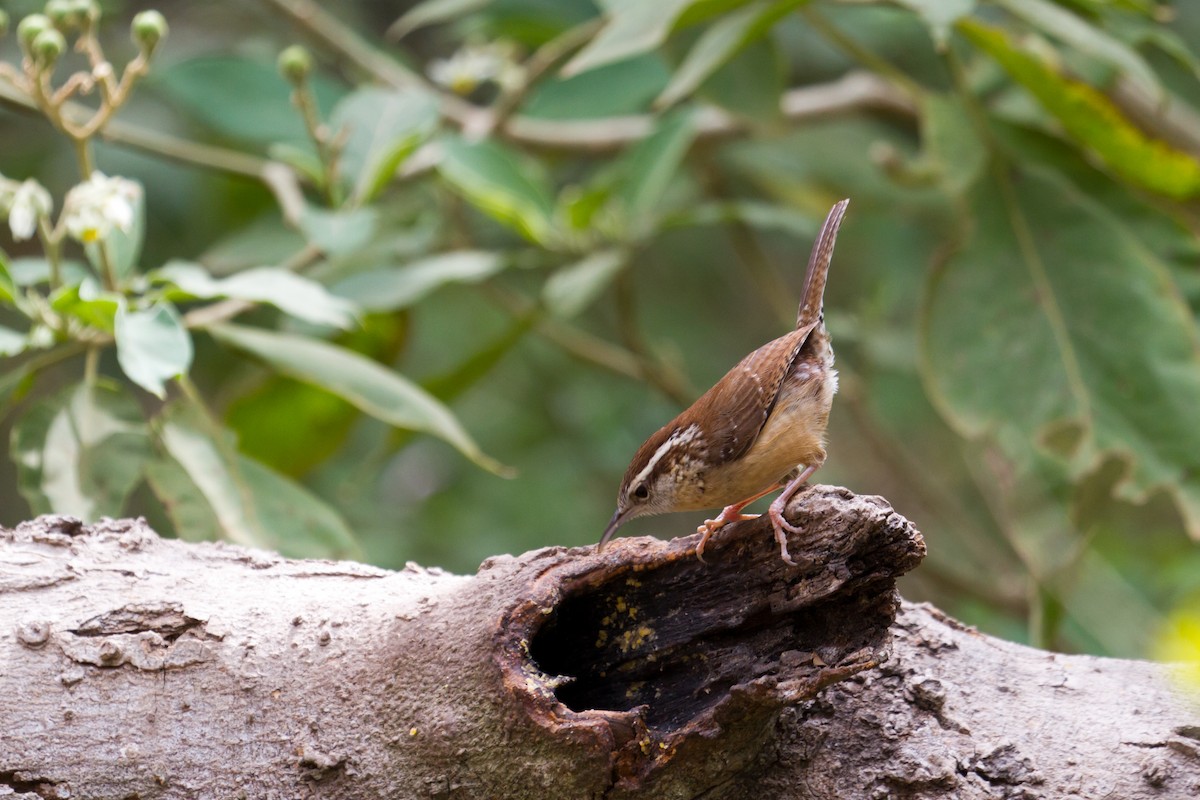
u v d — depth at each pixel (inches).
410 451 554.3
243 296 266.2
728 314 592.1
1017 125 352.8
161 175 458.9
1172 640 133.0
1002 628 438.3
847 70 539.2
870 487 552.4
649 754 188.2
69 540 223.8
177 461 272.2
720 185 484.1
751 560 194.5
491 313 528.7
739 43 309.9
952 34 355.9
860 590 190.5
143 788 193.3
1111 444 312.8
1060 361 322.0
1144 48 422.9
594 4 460.4
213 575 223.3
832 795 199.6
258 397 378.6
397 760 194.2
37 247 496.4
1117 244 328.5
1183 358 317.1
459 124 436.1
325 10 532.1
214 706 199.3
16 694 195.8
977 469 446.3
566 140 452.8
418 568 233.9
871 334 479.2
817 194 489.7
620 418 544.1
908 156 482.0
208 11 533.0
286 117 391.5
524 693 188.7
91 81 280.5
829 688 206.4
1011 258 331.9
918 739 203.2
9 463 522.9
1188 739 203.9
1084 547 304.0
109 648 199.9
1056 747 205.8
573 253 398.6
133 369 218.5
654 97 441.7
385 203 457.1
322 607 212.5
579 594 200.1
